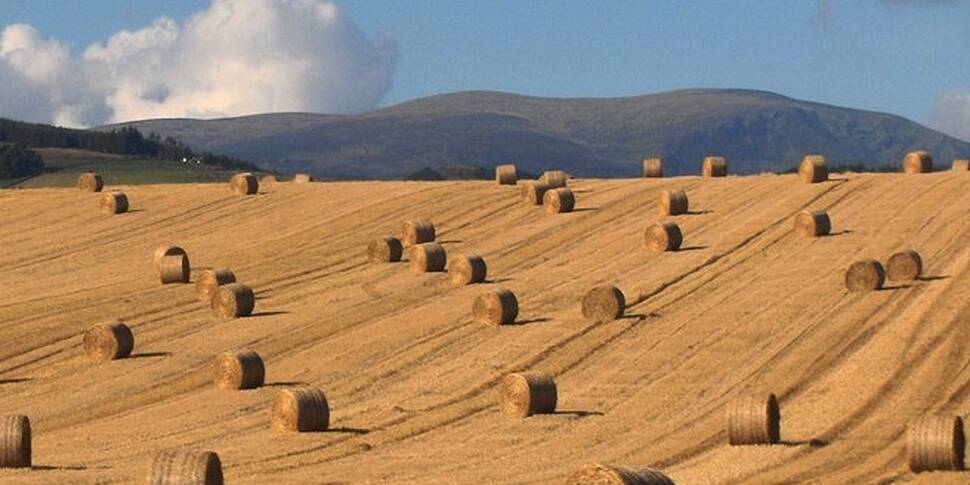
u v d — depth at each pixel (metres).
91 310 119.44
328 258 137.62
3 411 93.31
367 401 90.81
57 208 167.25
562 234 140.75
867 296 108.56
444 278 126.81
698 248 130.50
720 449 73.38
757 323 103.75
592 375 94.44
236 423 86.06
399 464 72.75
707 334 102.12
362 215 154.88
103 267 139.62
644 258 128.50
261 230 151.88
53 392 97.44
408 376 96.81
